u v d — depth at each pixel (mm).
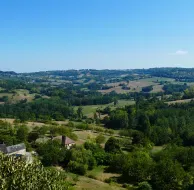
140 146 118375
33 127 146750
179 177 79188
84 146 110062
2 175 24703
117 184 81125
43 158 92875
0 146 96250
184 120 154625
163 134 136750
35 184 25734
